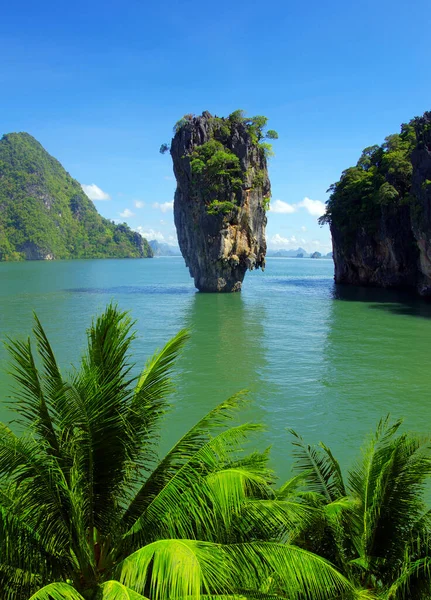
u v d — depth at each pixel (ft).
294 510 19.17
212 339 113.19
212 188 214.90
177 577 14.33
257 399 68.28
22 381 19.30
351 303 184.65
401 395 70.49
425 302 184.24
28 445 18.72
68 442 19.13
